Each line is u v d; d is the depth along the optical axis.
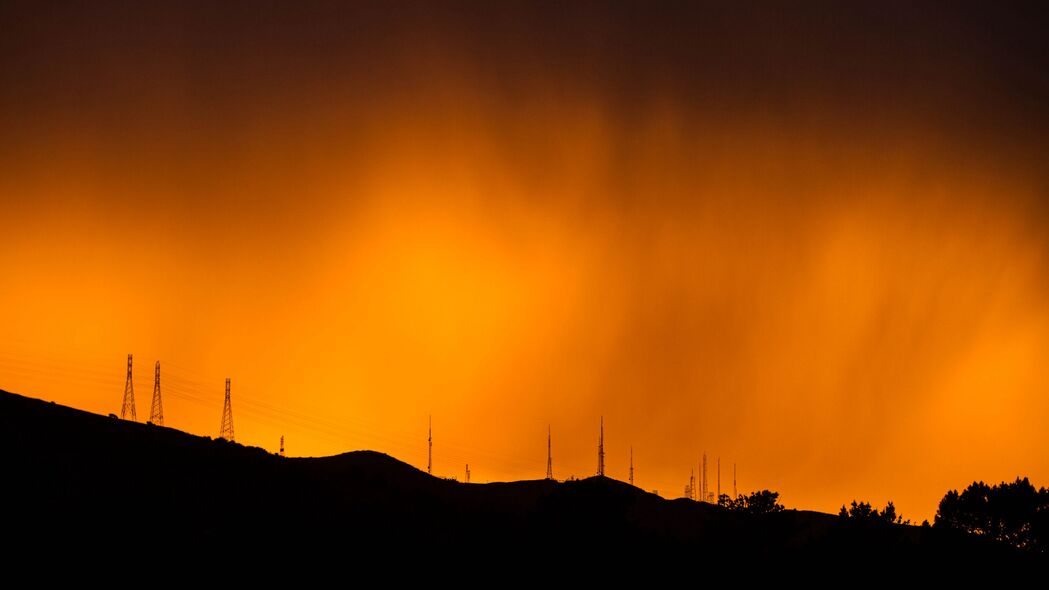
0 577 113.81
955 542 174.62
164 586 121.38
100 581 118.50
